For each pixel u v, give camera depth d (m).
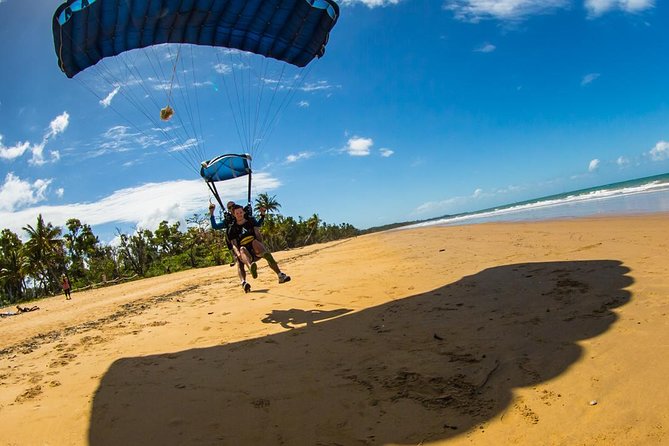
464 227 22.86
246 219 7.61
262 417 3.21
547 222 17.11
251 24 7.44
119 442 3.07
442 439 2.69
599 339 3.72
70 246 63.25
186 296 10.15
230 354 4.79
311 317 6.01
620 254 6.88
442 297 5.89
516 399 3.01
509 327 4.34
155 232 74.31
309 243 90.62
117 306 10.65
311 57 8.09
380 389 3.42
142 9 6.46
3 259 53.16
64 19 5.91
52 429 3.36
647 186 44.69
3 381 4.77
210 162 7.50
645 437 2.43
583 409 2.78
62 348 6.09
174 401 3.64
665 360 3.19
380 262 10.77
